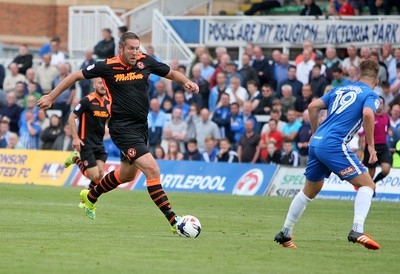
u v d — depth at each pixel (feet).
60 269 64.28
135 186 178.50
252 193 169.37
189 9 244.42
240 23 217.15
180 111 188.03
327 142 82.17
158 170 89.76
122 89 90.17
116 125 90.68
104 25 231.91
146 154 89.76
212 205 138.31
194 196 158.40
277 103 176.65
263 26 213.87
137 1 285.02
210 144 182.09
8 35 285.43
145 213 119.75
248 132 178.40
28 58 224.33
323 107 84.94
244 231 98.84
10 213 114.01
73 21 235.81
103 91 132.67
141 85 90.84
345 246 85.87
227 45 219.41
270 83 194.29
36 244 79.87
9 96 208.64
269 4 228.84
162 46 222.48
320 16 206.28
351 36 202.59
